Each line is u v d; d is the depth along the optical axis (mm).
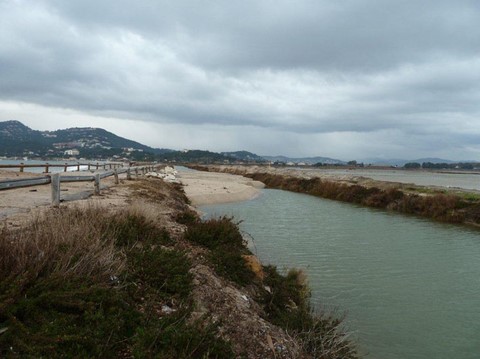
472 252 17234
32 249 4465
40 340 3273
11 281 3771
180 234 9539
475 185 70625
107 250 5348
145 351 3562
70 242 5055
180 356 3738
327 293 11148
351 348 6746
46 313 3729
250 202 35344
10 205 10586
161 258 5770
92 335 3617
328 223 24328
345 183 45500
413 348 8195
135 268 5410
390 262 15008
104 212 8195
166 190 25562
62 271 4262
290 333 6129
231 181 57344
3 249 4176
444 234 21781
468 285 12484
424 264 14914
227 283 7355
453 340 8680
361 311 9984
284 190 54906
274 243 17594
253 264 9219
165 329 3988
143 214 8453
